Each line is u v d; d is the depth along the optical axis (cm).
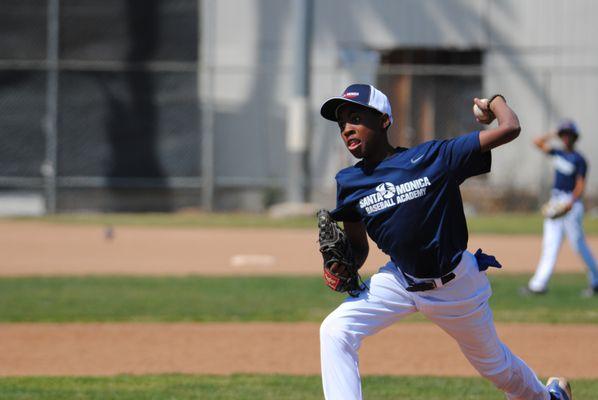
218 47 7619
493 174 7600
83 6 7319
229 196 7638
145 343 2908
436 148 1585
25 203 7431
